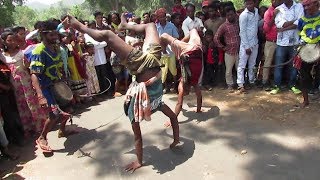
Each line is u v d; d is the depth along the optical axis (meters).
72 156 4.75
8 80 4.93
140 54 4.04
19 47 5.27
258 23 6.51
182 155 4.50
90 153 4.79
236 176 3.95
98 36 3.98
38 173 4.38
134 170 4.27
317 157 4.17
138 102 4.04
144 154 4.60
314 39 5.25
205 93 6.68
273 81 6.57
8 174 4.39
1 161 4.73
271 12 6.10
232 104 5.98
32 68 4.45
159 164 4.34
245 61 6.38
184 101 6.32
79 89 6.33
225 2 6.87
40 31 4.47
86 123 5.79
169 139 4.95
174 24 7.41
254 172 3.99
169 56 6.58
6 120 5.05
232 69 6.75
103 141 5.11
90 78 6.64
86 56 6.57
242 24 6.17
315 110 5.40
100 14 6.84
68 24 4.05
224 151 4.49
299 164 4.06
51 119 4.73
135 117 4.03
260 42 6.77
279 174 3.91
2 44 5.16
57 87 4.70
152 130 5.27
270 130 4.92
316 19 5.25
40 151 4.95
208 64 6.96
